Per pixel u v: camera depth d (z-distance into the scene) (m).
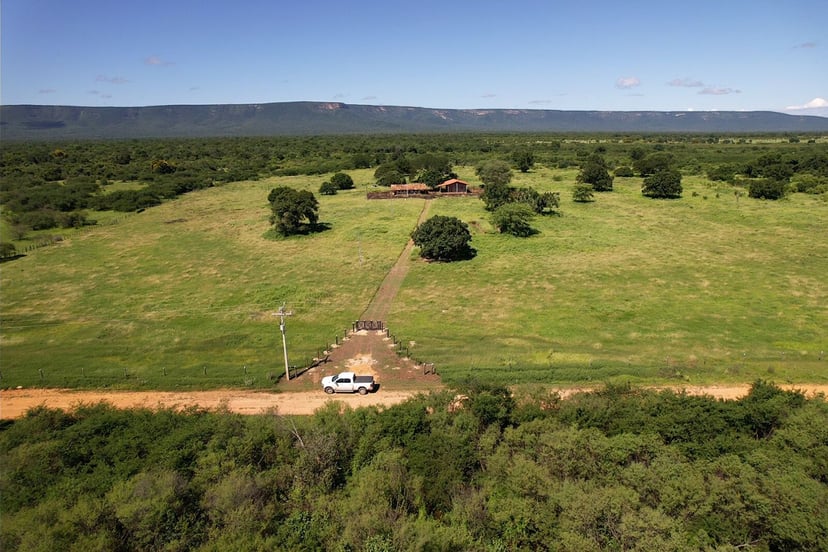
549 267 55.53
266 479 20.91
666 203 91.44
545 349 36.56
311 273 55.81
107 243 72.00
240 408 29.98
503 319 42.19
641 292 47.34
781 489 18.02
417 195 102.88
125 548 18.03
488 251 62.19
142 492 19.22
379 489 19.56
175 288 52.59
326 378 32.03
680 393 26.41
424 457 22.05
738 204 88.06
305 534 18.36
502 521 18.56
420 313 43.97
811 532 16.69
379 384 32.28
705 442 22.20
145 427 24.69
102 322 43.84
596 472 20.39
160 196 108.06
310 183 126.69
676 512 18.34
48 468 22.30
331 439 22.89
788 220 74.44
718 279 50.34
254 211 92.19
